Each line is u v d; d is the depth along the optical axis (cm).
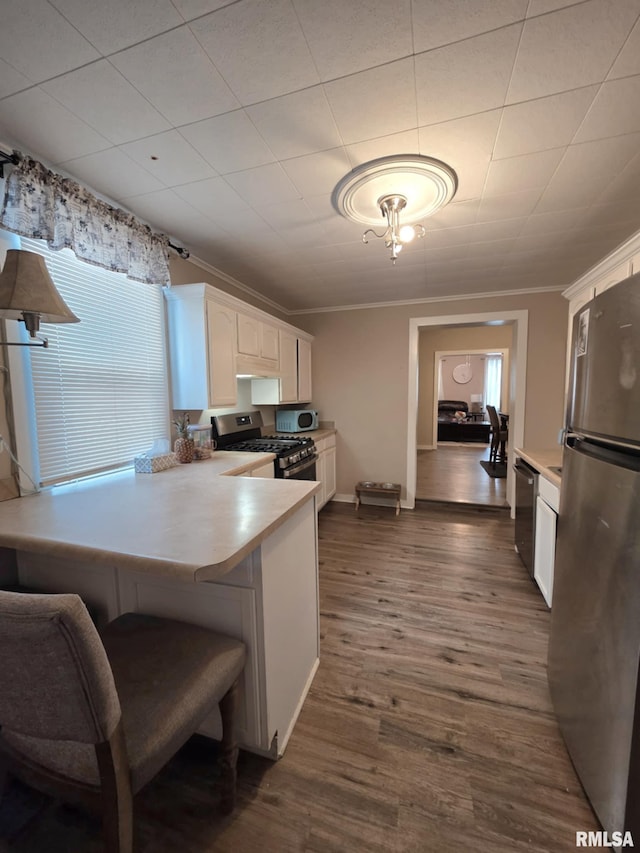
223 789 111
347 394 434
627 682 93
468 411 1016
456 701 154
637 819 91
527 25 99
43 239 155
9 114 128
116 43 103
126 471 207
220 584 119
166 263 224
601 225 221
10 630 63
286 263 282
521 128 138
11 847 104
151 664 102
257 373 305
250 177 169
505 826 109
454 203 195
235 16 96
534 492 243
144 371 224
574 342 139
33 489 160
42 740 82
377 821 110
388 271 304
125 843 76
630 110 129
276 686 128
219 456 256
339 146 148
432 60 109
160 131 139
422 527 359
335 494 448
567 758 129
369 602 229
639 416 90
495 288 357
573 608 126
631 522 92
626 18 96
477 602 228
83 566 135
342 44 104
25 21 96
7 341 150
